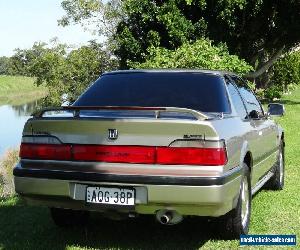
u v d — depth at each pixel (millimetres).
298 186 7391
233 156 4387
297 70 37938
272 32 27047
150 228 5254
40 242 4797
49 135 4371
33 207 6207
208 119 4121
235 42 25625
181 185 4004
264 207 6059
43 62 25188
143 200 4109
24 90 92750
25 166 4426
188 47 17906
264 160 6035
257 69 32031
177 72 5469
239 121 4988
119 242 4793
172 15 22031
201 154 4031
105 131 4207
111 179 4125
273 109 6645
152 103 5148
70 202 4312
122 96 5312
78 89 25438
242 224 4816
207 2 22797
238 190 4531
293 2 25141
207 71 5410
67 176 4242
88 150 4242
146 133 4113
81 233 5098
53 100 25031
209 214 4125
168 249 4570
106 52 25906
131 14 22906
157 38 22109
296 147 11305
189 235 4988
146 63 18266
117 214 4289
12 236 4996
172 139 4070
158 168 4078
